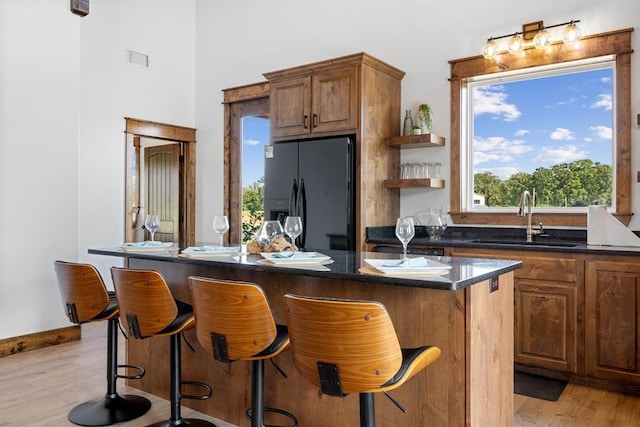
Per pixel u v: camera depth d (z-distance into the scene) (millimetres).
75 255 4043
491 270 1816
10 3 3658
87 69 4719
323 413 2195
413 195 4203
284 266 1987
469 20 3930
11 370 3270
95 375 3188
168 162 5766
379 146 3994
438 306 1836
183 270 2744
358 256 2375
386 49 4352
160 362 2869
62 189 3959
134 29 5133
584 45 3430
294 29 4930
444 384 1823
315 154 3945
